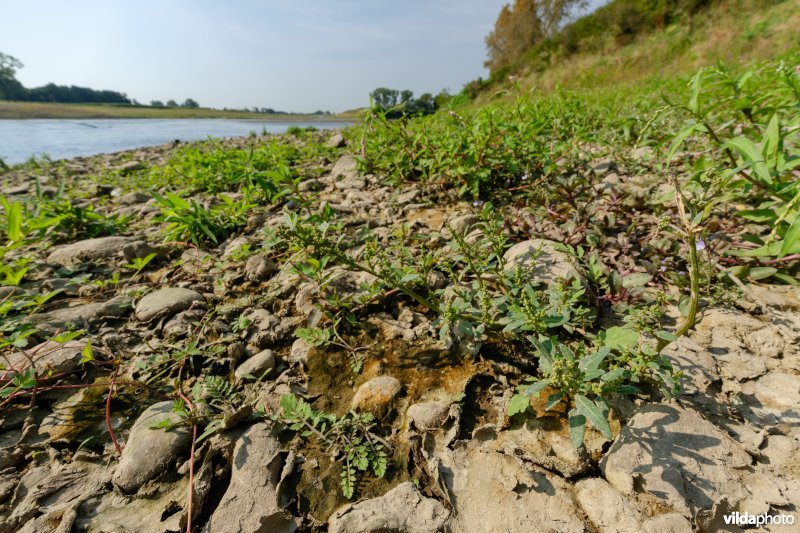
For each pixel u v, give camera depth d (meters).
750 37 16.02
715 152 3.22
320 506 1.37
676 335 1.48
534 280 2.14
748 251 2.11
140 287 2.78
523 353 1.90
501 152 3.75
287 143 9.14
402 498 1.34
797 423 1.43
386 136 4.70
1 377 1.88
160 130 23.50
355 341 2.10
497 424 1.58
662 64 18.44
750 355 1.73
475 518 1.27
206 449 1.55
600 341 1.67
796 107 2.29
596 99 8.98
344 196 4.22
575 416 1.33
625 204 2.88
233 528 1.27
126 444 1.58
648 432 1.38
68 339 1.89
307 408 1.66
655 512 1.20
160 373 1.97
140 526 1.31
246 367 1.96
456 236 2.08
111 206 4.89
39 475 1.51
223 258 3.08
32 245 3.60
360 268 2.17
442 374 1.84
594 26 25.03
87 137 18.28
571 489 1.32
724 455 1.30
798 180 1.98
